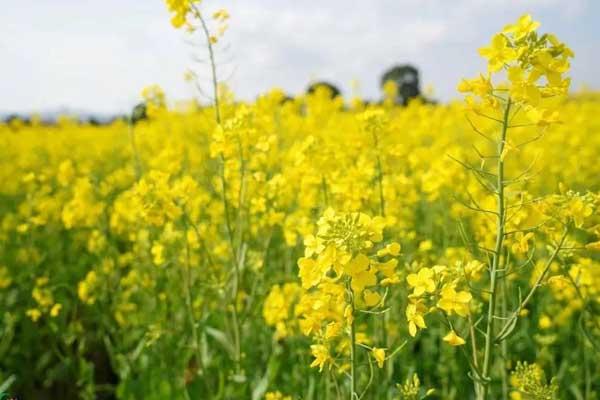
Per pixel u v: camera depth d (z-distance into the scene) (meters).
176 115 1.67
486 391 0.46
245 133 0.69
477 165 1.39
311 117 1.36
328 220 0.43
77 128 2.86
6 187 1.55
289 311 0.69
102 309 0.90
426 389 0.70
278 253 0.98
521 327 0.76
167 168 0.94
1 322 0.96
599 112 2.48
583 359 0.71
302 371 0.69
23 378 0.92
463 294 0.44
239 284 0.72
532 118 0.43
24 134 2.61
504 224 0.46
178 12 0.70
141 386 0.77
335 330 0.45
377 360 0.45
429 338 0.78
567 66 0.42
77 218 0.92
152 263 0.88
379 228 0.43
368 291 0.44
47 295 0.83
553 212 0.48
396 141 1.01
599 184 1.33
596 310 0.79
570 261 0.68
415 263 0.59
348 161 0.78
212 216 0.92
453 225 0.85
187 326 0.84
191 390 0.73
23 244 1.10
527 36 0.43
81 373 0.80
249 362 0.77
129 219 0.89
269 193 0.75
